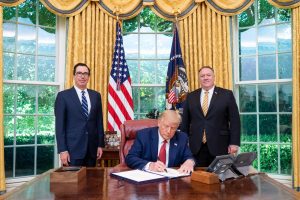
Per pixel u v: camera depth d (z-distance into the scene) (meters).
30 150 3.92
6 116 3.77
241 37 4.22
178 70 3.92
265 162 3.97
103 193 1.40
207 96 2.97
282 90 3.91
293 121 3.51
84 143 2.91
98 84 3.94
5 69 3.78
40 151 4.00
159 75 4.39
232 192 1.41
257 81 4.04
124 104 3.90
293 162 3.48
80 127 2.92
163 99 4.36
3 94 3.60
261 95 4.05
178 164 2.16
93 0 3.96
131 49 4.36
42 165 4.00
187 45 4.03
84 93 3.04
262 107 4.04
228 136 2.94
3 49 3.74
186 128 3.06
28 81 3.92
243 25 4.21
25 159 3.88
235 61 4.16
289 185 3.71
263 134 4.00
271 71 3.99
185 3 4.04
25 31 3.97
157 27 4.39
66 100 2.94
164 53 4.39
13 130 3.82
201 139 2.89
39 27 4.08
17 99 3.87
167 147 2.16
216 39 3.97
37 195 1.37
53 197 1.33
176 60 3.95
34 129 3.97
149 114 3.96
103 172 1.92
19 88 3.89
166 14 4.10
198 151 2.90
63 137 2.88
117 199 1.29
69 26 3.95
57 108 2.93
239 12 3.89
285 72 3.88
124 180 1.67
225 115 2.94
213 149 2.85
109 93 3.90
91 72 3.93
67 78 3.90
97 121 3.11
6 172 3.73
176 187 1.51
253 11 4.15
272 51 3.99
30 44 4.00
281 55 3.93
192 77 3.98
